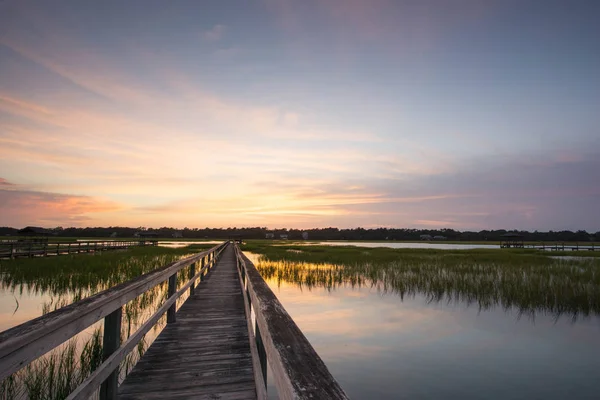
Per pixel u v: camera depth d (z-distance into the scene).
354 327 8.39
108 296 2.29
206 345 4.62
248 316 4.05
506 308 10.37
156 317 3.79
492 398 4.98
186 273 16.44
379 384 5.43
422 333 7.95
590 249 55.50
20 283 13.41
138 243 51.25
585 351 6.82
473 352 6.73
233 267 15.53
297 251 39.62
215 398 3.09
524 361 6.34
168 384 3.38
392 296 12.23
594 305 10.45
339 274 17.94
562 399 4.95
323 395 0.95
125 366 4.91
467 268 19.75
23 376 4.67
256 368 2.44
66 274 15.40
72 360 5.11
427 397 5.01
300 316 9.44
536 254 37.22
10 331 1.38
